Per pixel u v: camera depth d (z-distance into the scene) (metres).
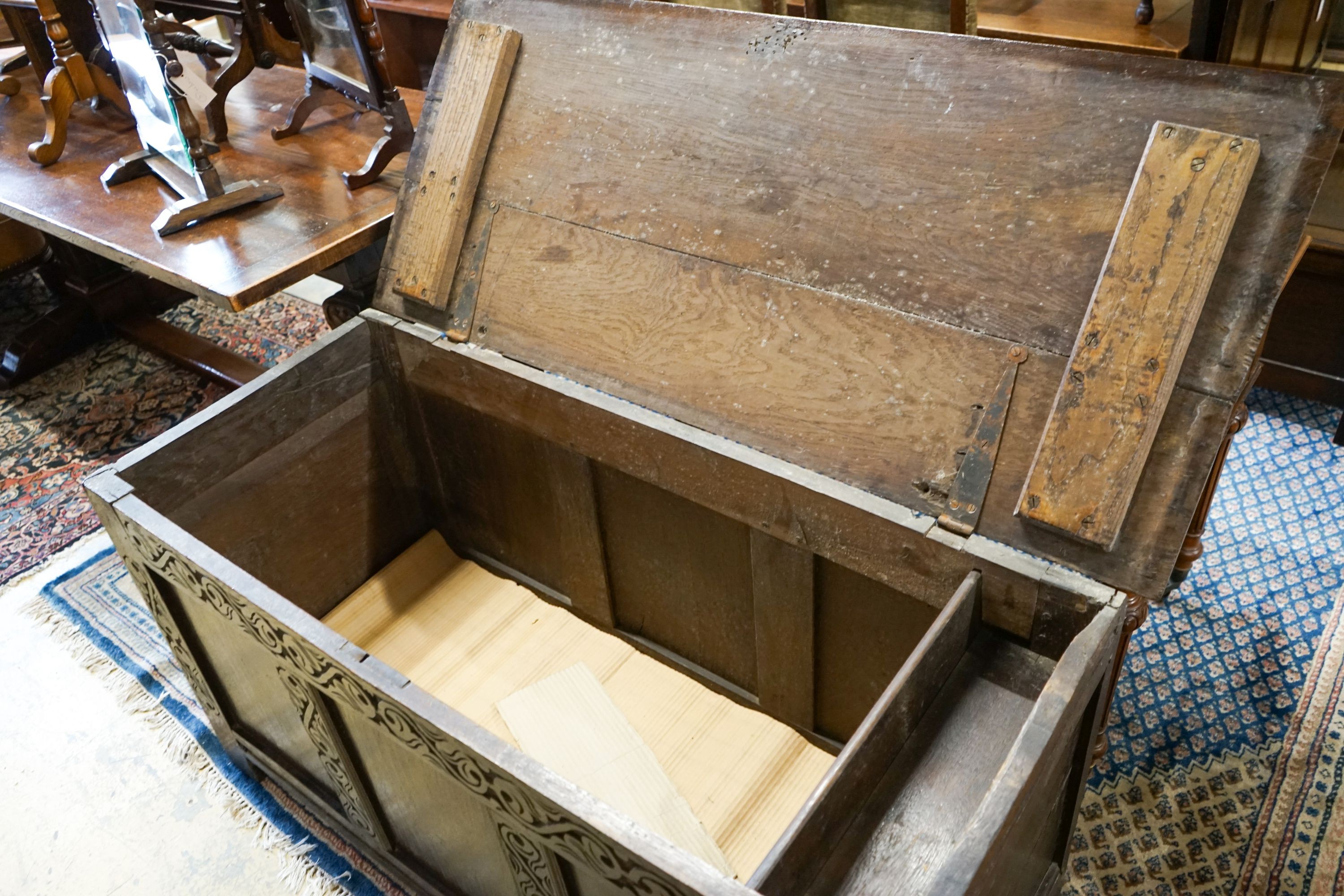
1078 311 1.29
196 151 2.05
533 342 1.76
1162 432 1.24
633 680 1.95
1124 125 1.27
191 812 1.93
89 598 2.39
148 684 2.17
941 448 1.39
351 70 2.13
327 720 1.49
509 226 1.80
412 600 2.15
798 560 1.57
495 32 1.80
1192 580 2.19
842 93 1.48
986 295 1.36
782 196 1.52
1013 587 1.33
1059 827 1.51
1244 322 1.19
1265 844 1.71
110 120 2.65
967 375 1.37
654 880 1.08
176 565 1.53
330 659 1.32
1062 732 1.17
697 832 1.64
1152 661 2.04
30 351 3.11
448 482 2.14
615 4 1.70
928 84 1.41
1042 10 2.46
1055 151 1.32
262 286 1.86
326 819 1.82
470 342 1.83
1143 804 1.79
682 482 1.64
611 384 1.67
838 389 1.47
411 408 2.05
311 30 2.17
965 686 1.36
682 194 1.61
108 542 2.54
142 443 2.84
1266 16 1.83
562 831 1.17
